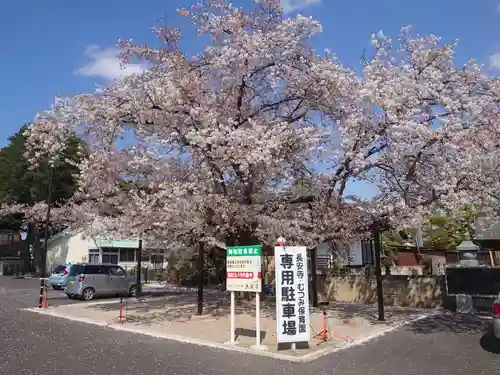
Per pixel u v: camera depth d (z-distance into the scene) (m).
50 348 8.96
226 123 12.20
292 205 13.43
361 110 11.04
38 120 11.83
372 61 10.89
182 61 12.05
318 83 12.10
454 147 10.10
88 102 11.75
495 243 15.95
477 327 11.55
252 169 11.48
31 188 38.53
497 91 10.84
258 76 12.91
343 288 18.00
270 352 8.80
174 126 11.75
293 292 9.11
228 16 12.54
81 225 19.20
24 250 46.94
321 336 10.38
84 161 13.64
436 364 7.87
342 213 12.45
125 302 18.03
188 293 22.16
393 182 12.02
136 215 12.88
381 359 8.28
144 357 8.30
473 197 11.07
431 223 20.25
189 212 12.27
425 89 10.35
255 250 9.38
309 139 11.45
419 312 14.33
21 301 18.94
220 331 11.10
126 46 13.03
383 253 22.11
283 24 11.94
